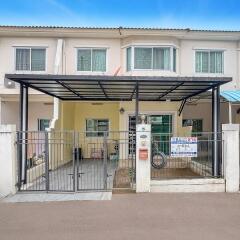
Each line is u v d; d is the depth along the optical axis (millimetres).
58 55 17516
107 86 12422
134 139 10648
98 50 18750
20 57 18656
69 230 6941
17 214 8102
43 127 19688
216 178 10531
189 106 19672
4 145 10000
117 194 9961
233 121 18844
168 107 17688
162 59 18266
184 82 11180
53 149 15242
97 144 18016
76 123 19891
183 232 6773
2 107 18172
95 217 7793
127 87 12680
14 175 10172
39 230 6957
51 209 8492
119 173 13914
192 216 7828
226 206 8680
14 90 17438
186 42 18797
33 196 9805
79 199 9422
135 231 6848
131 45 18109
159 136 12016
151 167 11500
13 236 6621
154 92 14148
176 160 12719
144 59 18188
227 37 18547
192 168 13016
